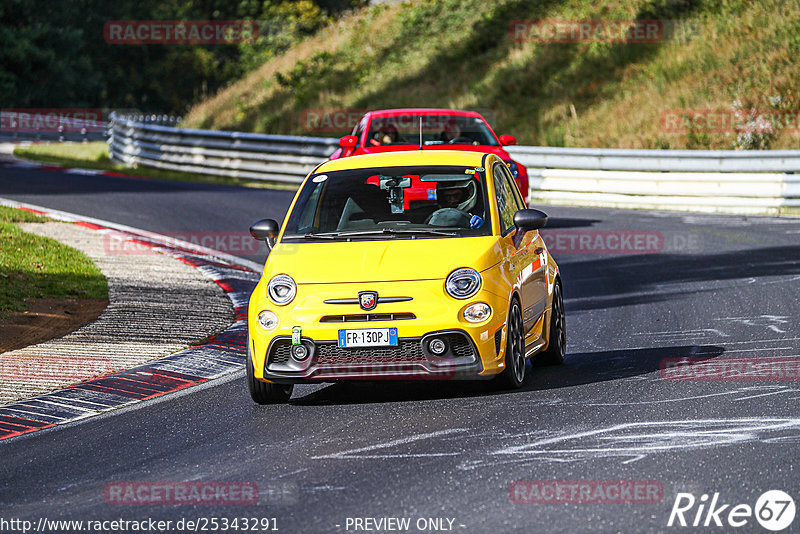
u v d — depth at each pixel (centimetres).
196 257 5862
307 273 2847
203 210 7988
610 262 5747
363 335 2741
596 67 12125
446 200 3125
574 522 1844
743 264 5453
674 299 4531
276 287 2845
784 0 11588
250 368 2861
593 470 2145
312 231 3089
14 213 6981
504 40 14012
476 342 2758
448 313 2750
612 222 7400
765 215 7738
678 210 8331
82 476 2292
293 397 3028
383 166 3272
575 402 2761
